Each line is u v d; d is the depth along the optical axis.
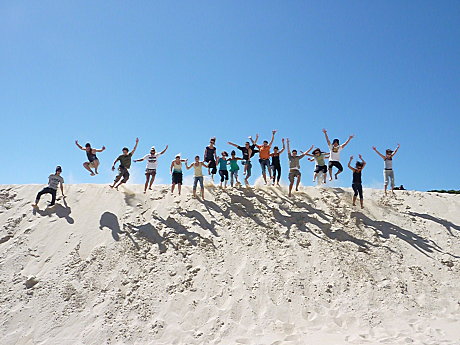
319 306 10.94
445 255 13.09
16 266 11.98
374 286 11.69
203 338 9.87
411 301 11.23
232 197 15.41
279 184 16.72
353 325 10.34
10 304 10.83
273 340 9.64
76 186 15.93
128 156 15.69
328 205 15.29
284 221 14.19
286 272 11.96
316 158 16.41
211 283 11.50
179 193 15.45
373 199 15.98
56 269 11.86
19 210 14.33
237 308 10.73
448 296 11.52
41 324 10.30
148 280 11.59
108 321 10.34
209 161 15.85
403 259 12.83
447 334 9.73
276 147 16.33
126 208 14.46
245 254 12.59
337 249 12.98
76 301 10.91
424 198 16.25
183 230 13.43
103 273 11.76
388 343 9.26
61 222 13.67
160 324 10.27
